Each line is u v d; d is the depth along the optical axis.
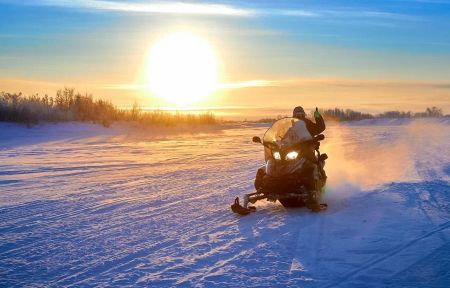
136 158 22.41
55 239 9.73
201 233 10.08
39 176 17.25
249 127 42.22
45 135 30.81
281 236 9.74
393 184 14.73
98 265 8.29
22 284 7.57
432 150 23.42
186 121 41.00
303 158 11.70
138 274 7.86
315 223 10.66
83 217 11.43
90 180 16.50
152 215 11.61
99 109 37.59
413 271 7.85
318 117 12.52
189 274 7.82
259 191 11.79
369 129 39.81
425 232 9.80
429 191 13.57
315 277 7.64
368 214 11.32
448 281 7.46
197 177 17.09
